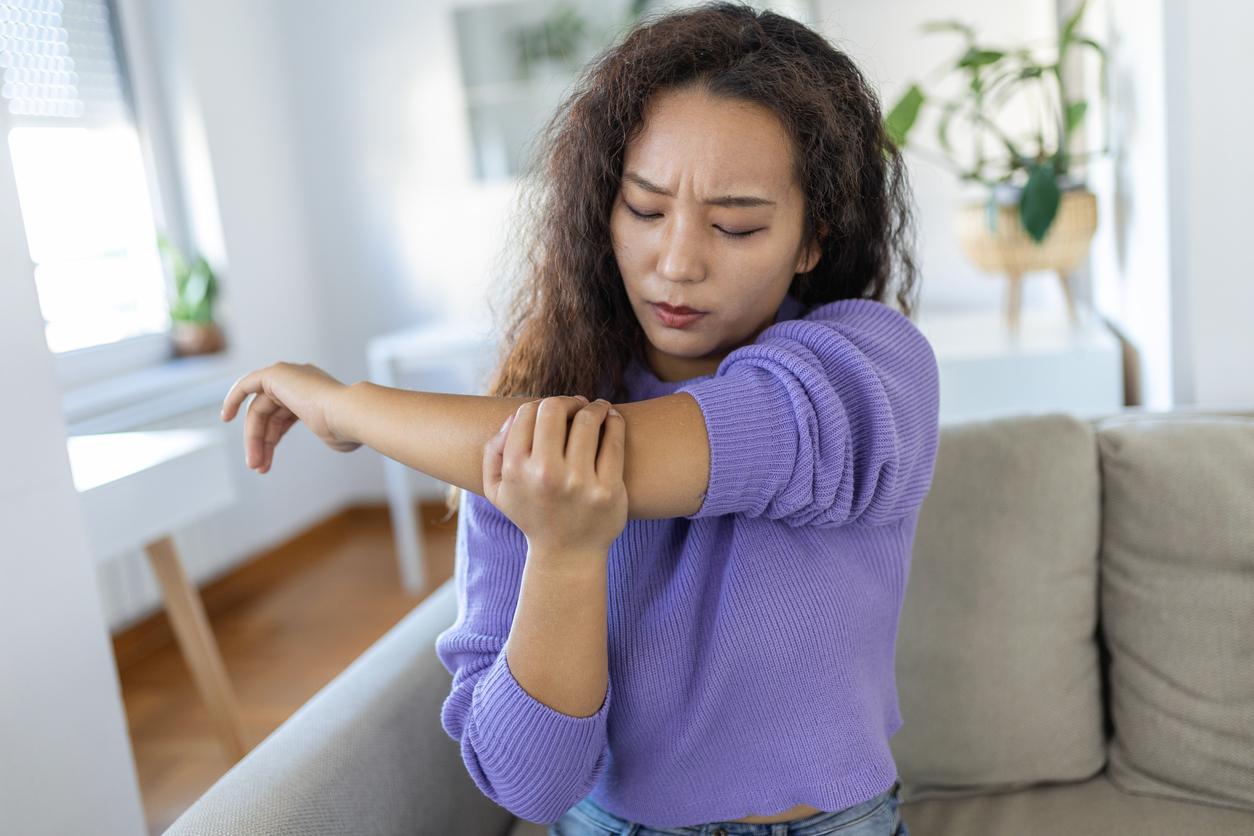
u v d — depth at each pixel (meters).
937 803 1.11
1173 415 1.22
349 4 3.45
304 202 3.61
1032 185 1.94
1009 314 2.17
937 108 2.92
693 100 0.62
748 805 0.70
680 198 0.62
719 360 0.75
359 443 0.68
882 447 0.62
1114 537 1.12
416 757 0.93
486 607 0.70
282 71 3.51
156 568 1.85
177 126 3.10
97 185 2.89
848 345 0.63
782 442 0.59
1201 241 1.50
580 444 0.54
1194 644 1.06
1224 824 1.03
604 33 3.15
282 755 0.85
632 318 0.77
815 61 0.69
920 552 1.11
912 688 1.11
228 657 2.63
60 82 2.78
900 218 0.81
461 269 3.55
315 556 3.39
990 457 1.12
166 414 2.76
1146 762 1.08
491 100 3.39
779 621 0.66
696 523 0.69
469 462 0.60
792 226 0.65
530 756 0.60
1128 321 1.91
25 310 1.05
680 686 0.69
